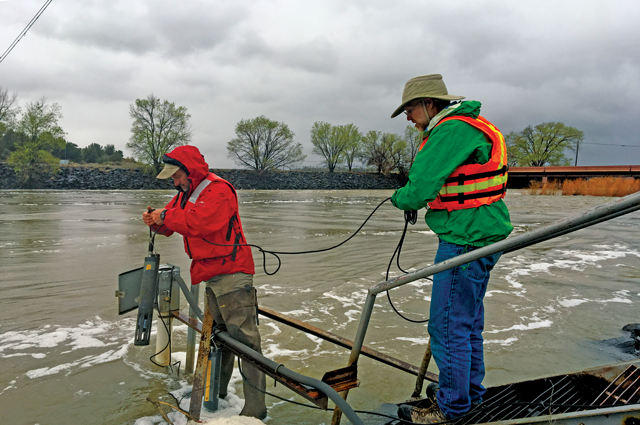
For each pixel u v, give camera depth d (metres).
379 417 3.18
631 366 2.74
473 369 2.65
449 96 2.49
